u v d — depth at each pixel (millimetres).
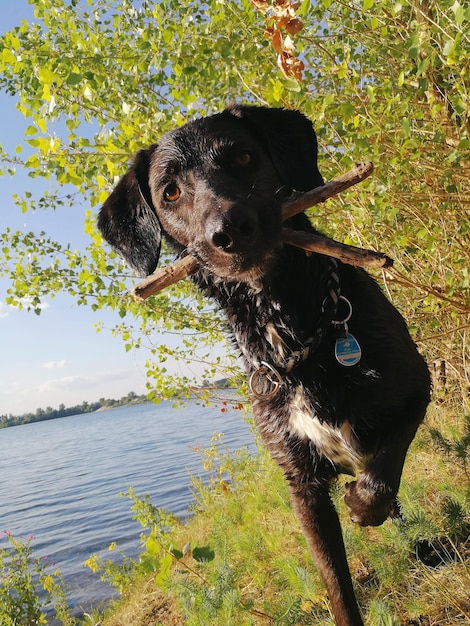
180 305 947
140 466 3883
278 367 453
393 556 475
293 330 446
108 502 2549
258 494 824
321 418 436
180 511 1596
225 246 398
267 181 459
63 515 2502
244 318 467
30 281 854
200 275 486
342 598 421
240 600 521
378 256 383
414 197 632
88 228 705
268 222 409
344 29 626
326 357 429
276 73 644
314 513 453
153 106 699
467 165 651
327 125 644
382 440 438
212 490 1169
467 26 485
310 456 456
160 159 482
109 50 668
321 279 433
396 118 580
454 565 458
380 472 394
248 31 633
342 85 672
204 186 439
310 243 405
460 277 662
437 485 547
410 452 720
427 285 676
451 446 552
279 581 548
